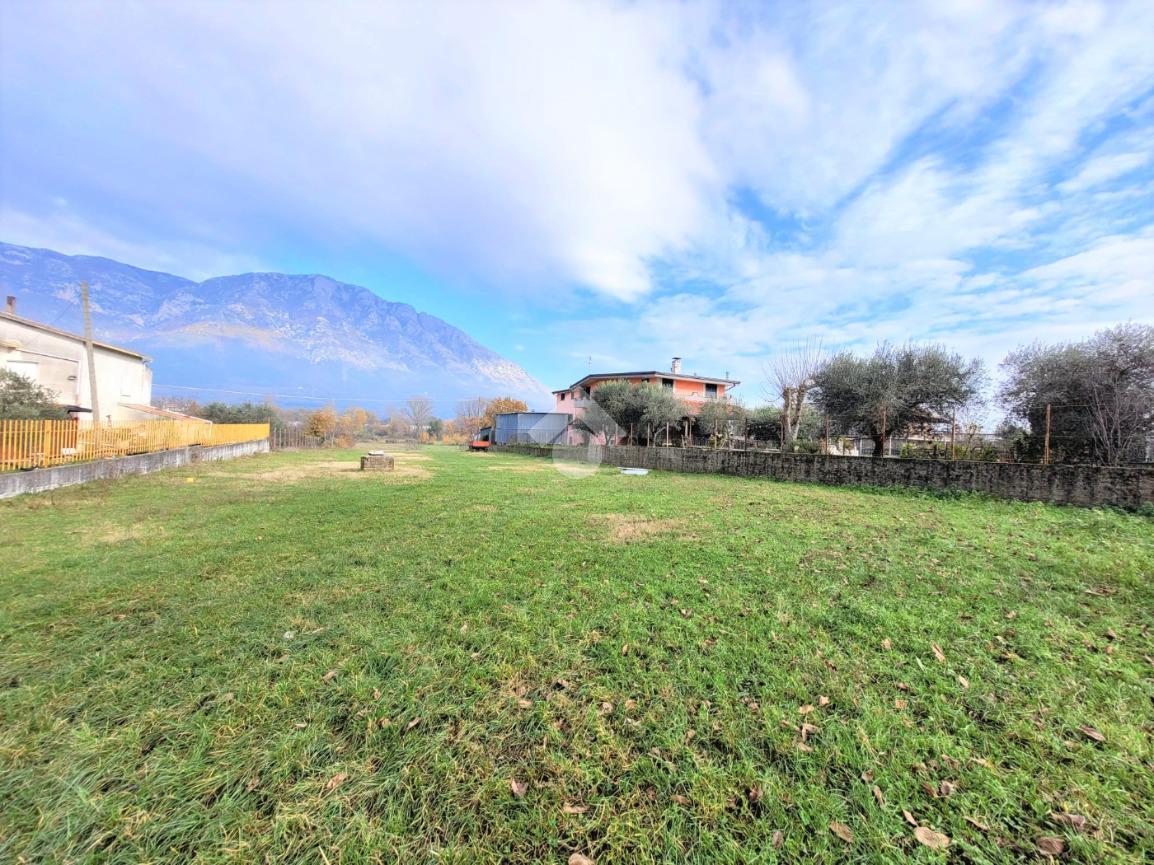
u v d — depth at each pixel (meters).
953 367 11.15
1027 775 1.69
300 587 3.64
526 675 2.38
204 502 7.64
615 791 1.66
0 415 11.14
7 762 1.75
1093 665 2.42
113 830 1.49
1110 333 8.95
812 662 2.49
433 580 3.82
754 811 1.58
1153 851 1.40
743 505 7.61
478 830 1.51
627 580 3.83
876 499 8.27
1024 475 7.71
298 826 1.52
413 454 23.91
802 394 14.91
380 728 1.96
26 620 2.98
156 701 2.14
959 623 2.96
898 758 1.78
